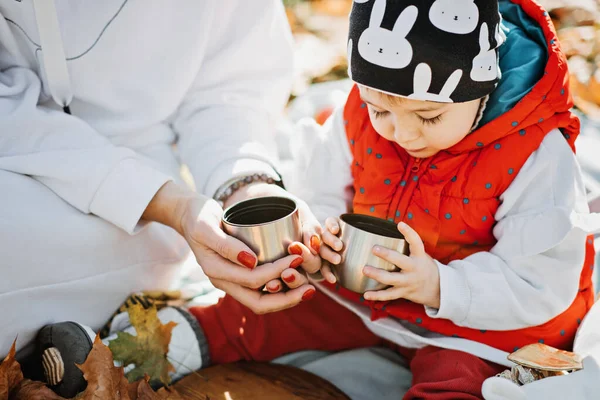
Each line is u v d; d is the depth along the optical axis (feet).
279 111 6.64
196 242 4.87
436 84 4.44
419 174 5.13
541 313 4.89
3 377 4.63
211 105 6.20
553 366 4.40
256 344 5.72
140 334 5.24
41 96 5.73
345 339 5.93
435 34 4.36
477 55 4.45
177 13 5.56
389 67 4.47
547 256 4.87
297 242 4.59
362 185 5.37
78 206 5.19
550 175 4.76
